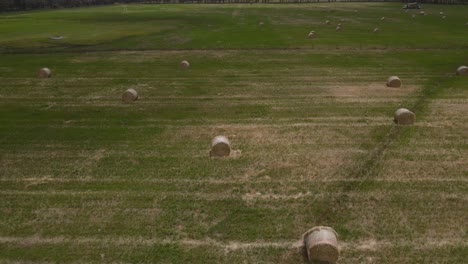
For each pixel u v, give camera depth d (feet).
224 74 64.95
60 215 27.04
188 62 74.02
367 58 75.51
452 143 37.29
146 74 65.62
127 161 34.63
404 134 39.50
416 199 28.22
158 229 25.44
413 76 61.67
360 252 23.03
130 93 51.13
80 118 45.47
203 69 68.59
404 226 25.34
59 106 49.80
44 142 38.81
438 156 34.73
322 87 56.49
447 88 54.85
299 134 40.01
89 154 36.06
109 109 48.55
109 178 31.73
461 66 64.34
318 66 69.46
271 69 67.77
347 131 40.52
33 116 46.21
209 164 33.91
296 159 34.60
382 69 66.54
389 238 24.22
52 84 60.13
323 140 38.47
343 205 27.66
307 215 26.61
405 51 82.17
